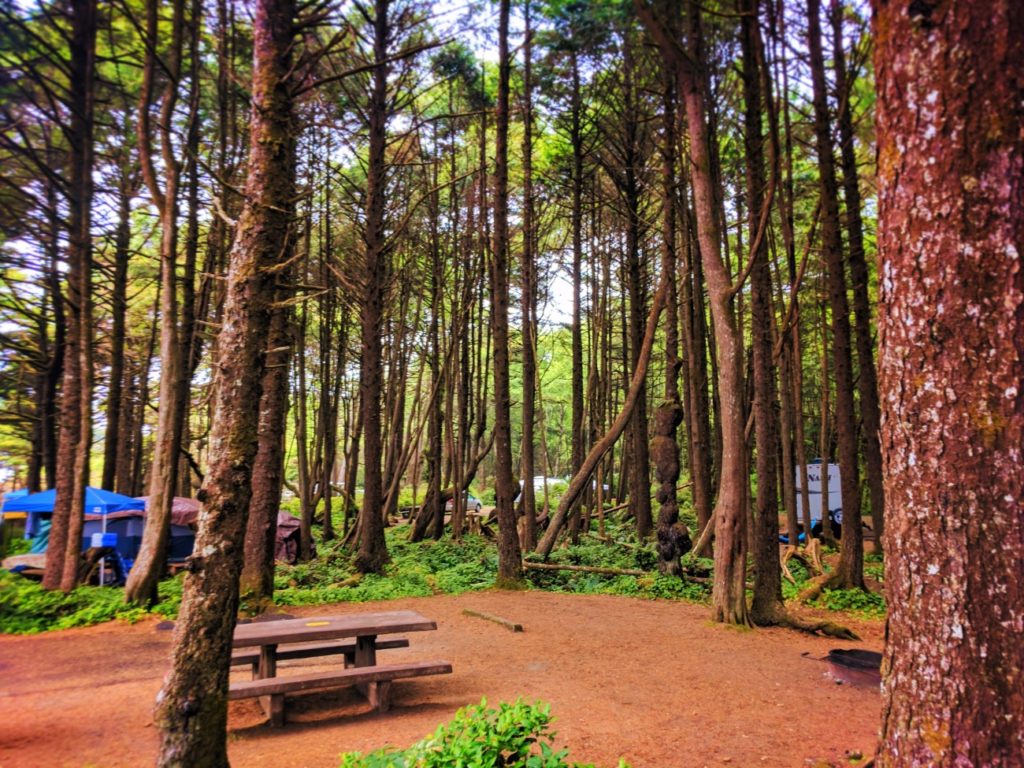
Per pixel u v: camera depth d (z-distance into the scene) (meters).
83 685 6.75
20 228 13.97
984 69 2.63
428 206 21.97
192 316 12.35
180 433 11.47
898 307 2.84
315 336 25.30
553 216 24.23
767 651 8.05
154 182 10.84
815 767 4.46
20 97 12.59
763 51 9.05
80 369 11.99
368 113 15.39
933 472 2.68
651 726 5.32
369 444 14.73
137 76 14.42
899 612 2.81
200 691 3.89
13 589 10.73
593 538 20.02
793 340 18.31
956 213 2.66
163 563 10.91
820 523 22.55
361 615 6.68
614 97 17.14
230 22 11.30
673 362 14.19
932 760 2.58
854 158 13.69
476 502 30.25
